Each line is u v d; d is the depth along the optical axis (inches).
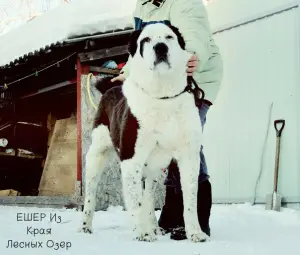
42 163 391.5
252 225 180.9
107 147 160.6
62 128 366.3
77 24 282.8
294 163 275.4
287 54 284.8
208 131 328.8
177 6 147.3
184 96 129.8
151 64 125.0
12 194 374.0
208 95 150.2
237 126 310.8
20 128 384.5
